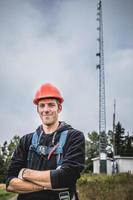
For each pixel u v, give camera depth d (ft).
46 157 10.46
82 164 10.46
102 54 182.39
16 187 10.23
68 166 10.15
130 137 426.10
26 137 11.13
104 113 183.21
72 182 10.23
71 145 10.48
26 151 11.02
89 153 375.86
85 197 76.07
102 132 186.09
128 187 68.90
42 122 10.85
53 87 11.00
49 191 10.13
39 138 10.78
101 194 71.10
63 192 10.16
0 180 309.42
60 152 10.45
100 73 182.50
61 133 10.66
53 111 10.77
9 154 360.07
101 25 184.44
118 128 429.79
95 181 85.56
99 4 190.08
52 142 10.56
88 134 380.58
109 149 267.39
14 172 11.00
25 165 11.00
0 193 118.93
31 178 10.09
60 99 10.95
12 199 106.83
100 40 184.34
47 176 9.98
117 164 180.45
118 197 66.49
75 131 10.69
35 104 11.08
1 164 327.26
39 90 10.97
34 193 10.21
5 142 369.50
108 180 79.20
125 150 424.05
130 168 178.50
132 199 65.10
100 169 180.65
